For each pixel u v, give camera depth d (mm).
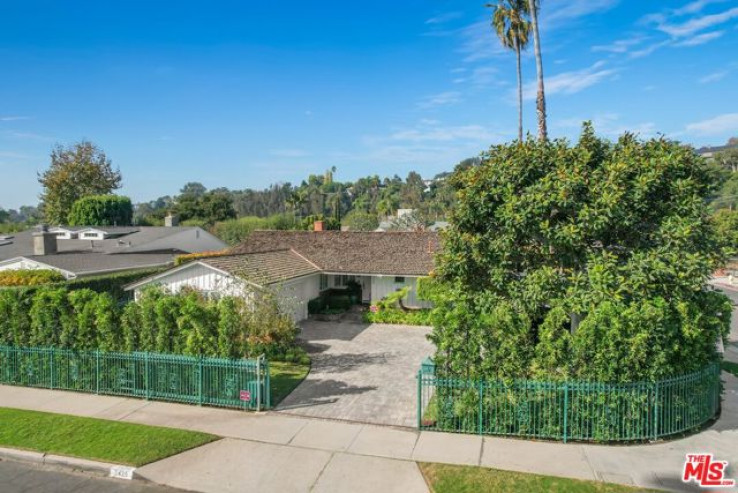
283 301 20922
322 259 28688
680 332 11156
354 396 14164
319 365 17672
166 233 42281
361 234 31484
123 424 11836
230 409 12977
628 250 12859
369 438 11156
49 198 67062
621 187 12453
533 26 26938
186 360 13281
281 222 63188
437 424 11562
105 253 36656
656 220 12852
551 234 12656
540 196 12648
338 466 9883
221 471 9750
